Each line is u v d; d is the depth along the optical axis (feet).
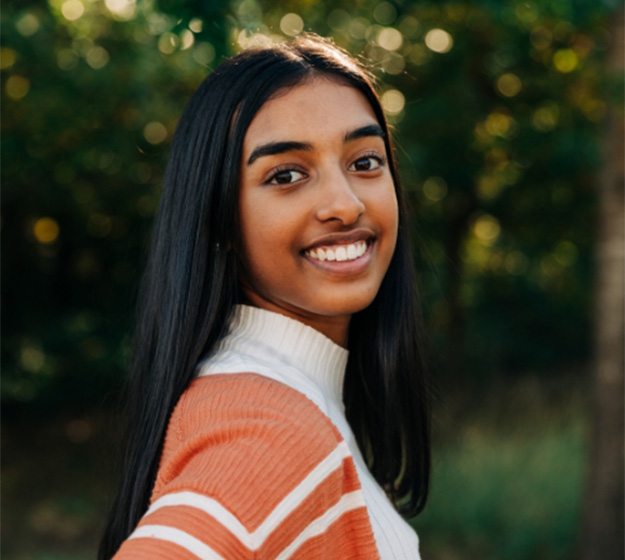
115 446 5.03
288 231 4.03
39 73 19.56
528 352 31.07
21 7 16.55
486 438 20.58
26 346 25.21
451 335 28.86
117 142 20.85
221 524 3.09
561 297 31.73
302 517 3.30
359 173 4.17
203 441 3.41
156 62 18.85
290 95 4.06
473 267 31.99
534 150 26.63
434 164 25.80
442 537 17.70
